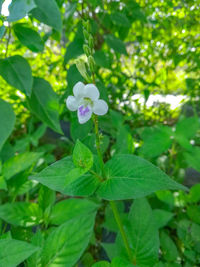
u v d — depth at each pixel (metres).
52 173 0.09
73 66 0.12
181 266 0.12
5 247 0.07
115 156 0.09
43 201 0.11
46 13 0.10
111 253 0.11
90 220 0.09
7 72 0.11
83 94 0.09
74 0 0.16
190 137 0.13
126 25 0.16
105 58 0.16
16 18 0.08
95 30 0.15
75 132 0.12
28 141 0.18
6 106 0.11
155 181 0.08
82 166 0.08
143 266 0.10
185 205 0.14
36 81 0.12
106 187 0.09
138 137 0.19
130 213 0.11
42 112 0.12
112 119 0.16
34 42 0.11
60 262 0.08
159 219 0.12
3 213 0.11
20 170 0.12
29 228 0.11
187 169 0.19
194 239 0.13
